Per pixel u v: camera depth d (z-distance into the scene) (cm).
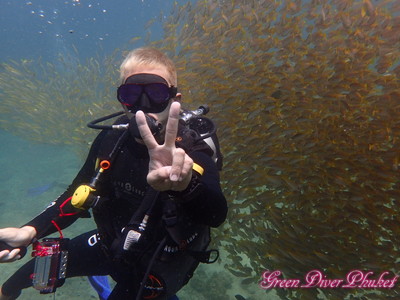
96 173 90
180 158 54
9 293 132
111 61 398
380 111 166
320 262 170
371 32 182
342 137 175
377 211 160
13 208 391
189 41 272
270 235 195
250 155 208
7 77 515
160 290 97
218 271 263
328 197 176
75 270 121
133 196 92
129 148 90
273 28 221
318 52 194
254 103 209
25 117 536
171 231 81
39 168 529
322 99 185
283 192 196
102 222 96
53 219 104
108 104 371
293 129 186
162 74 86
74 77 532
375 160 162
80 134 409
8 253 89
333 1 203
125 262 89
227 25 246
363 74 175
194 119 101
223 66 236
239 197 197
